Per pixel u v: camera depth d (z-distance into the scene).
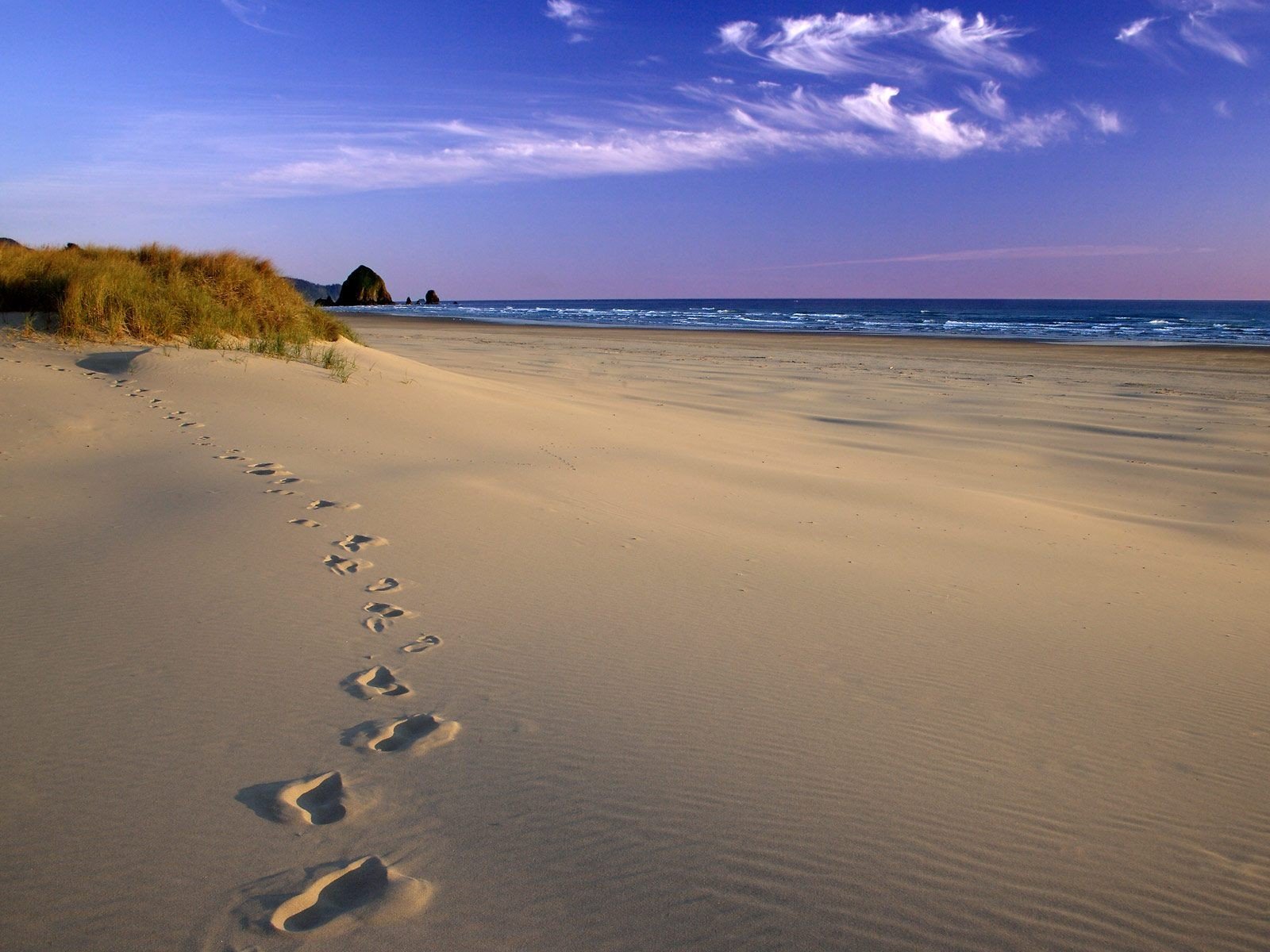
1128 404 17.61
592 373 21.41
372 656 3.83
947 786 3.10
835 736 3.42
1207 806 3.13
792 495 8.52
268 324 14.66
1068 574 6.39
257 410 9.27
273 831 2.55
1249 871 2.74
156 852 2.41
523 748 3.13
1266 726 3.89
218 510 5.83
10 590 4.20
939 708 3.79
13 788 2.65
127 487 6.31
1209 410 16.78
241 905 2.23
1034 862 2.68
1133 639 4.97
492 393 13.63
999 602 5.49
